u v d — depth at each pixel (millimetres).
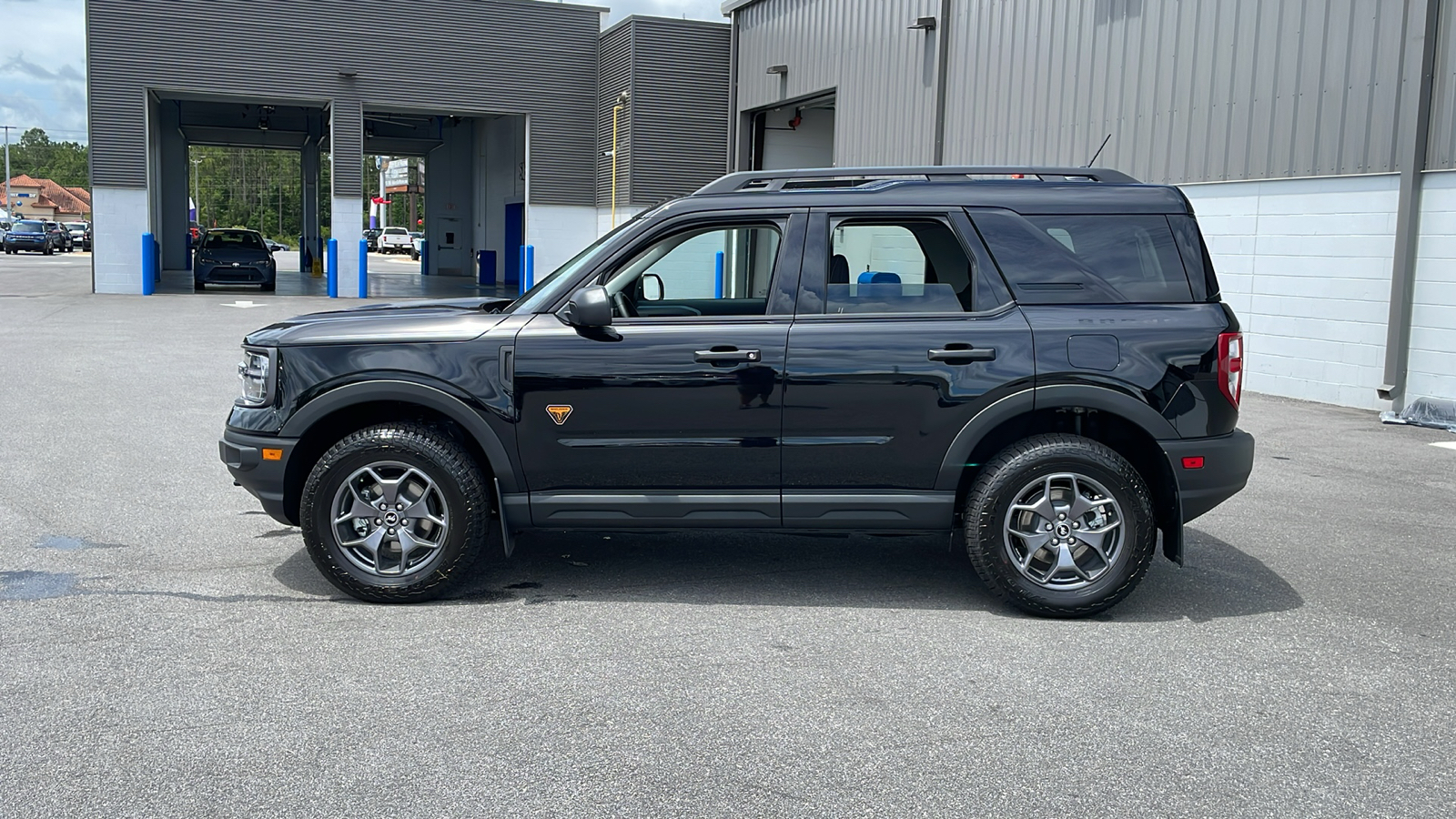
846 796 3281
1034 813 3203
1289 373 12422
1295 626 4918
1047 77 15562
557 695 4004
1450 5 10438
